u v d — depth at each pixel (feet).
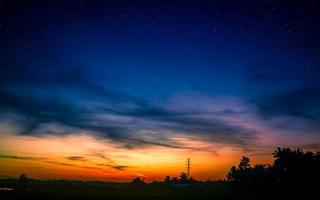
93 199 167.53
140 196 199.21
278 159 209.87
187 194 222.28
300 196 181.57
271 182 213.87
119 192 253.85
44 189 275.18
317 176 187.32
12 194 184.75
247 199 165.58
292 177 195.83
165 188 364.38
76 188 322.75
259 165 244.83
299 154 201.98
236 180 260.21
